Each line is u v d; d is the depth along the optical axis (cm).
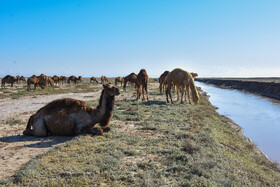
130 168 516
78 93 2964
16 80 3944
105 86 758
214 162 577
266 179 615
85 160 553
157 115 1234
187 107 1591
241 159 752
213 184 459
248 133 1439
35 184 434
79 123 763
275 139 1308
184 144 679
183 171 519
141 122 1047
